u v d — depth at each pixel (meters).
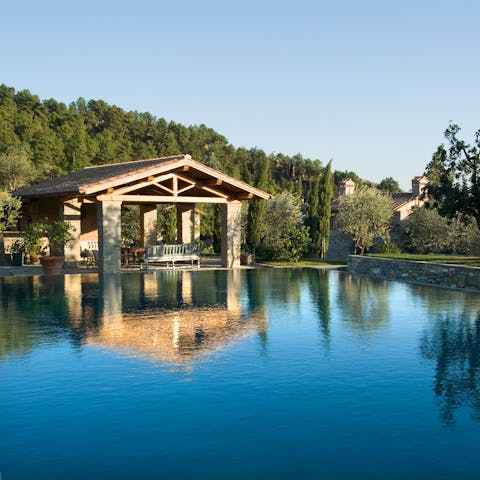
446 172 25.84
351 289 19.20
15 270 26.27
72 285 20.25
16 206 29.95
